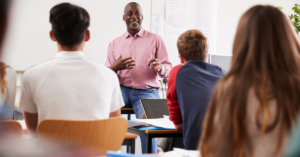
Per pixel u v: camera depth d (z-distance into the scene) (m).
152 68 3.10
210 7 4.39
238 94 0.61
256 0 4.61
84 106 1.25
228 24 4.50
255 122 0.58
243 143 0.60
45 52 3.62
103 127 1.19
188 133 1.49
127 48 3.20
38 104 1.23
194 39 1.64
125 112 3.01
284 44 0.64
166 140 2.19
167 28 4.20
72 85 1.24
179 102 1.57
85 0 3.78
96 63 1.34
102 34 3.88
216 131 0.64
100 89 1.29
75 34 1.26
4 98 0.70
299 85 0.60
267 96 0.59
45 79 1.23
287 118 0.57
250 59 0.64
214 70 1.61
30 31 3.53
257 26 0.66
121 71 3.10
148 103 2.04
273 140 0.57
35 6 3.53
